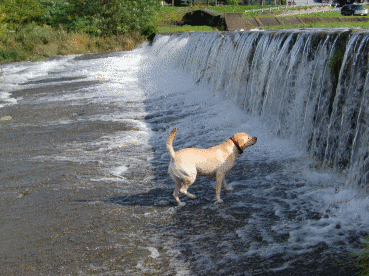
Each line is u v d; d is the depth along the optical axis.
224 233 4.09
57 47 26.09
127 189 5.44
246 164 6.22
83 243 3.99
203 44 13.03
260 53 8.41
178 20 37.28
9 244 4.03
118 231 4.23
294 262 3.48
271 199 4.88
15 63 21.89
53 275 3.44
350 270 3.29
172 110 10.05
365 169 4.62
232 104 9.84
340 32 5.63
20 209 4.88
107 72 17.50
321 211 4.45
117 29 28.64
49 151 7.26
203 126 8.47
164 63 17.95
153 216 4.58
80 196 5.21
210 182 5.62
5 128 9.10
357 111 5.04
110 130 8.53
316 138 6.09
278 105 7.43
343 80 5.32
